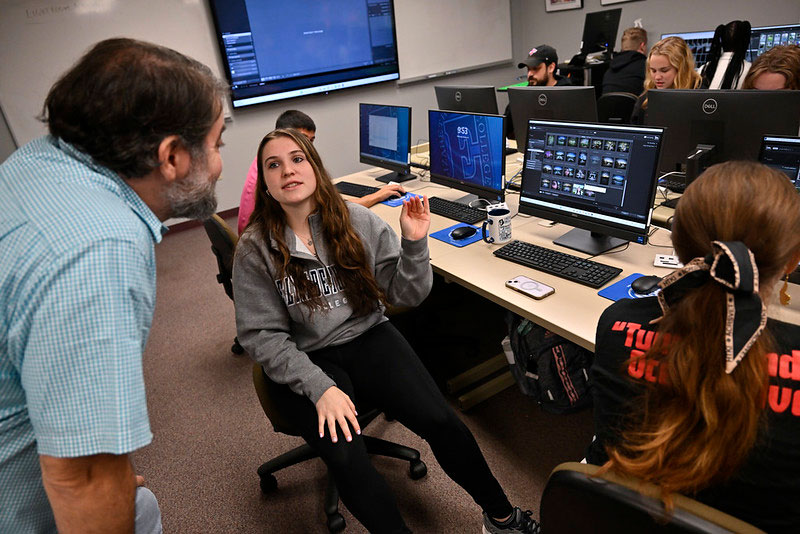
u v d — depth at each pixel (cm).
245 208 230
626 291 151
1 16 382
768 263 65
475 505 169
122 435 67
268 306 151
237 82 472
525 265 177
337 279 156
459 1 582
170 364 273
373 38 530
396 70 554
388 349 158
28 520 81
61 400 65
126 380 67
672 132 211
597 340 85
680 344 65
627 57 406
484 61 624
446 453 144
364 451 137
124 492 72
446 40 586
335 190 155
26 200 69
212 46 458
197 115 77
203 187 83
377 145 306
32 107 407
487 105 296
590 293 154
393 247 167
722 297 63
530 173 199
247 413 228
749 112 186
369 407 160
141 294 71
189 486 191
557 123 184
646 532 64
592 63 482
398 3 539
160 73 72
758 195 64
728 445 62
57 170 72
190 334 302
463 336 249
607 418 81
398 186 268
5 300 66
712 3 467
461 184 238
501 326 268
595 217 178
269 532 169
